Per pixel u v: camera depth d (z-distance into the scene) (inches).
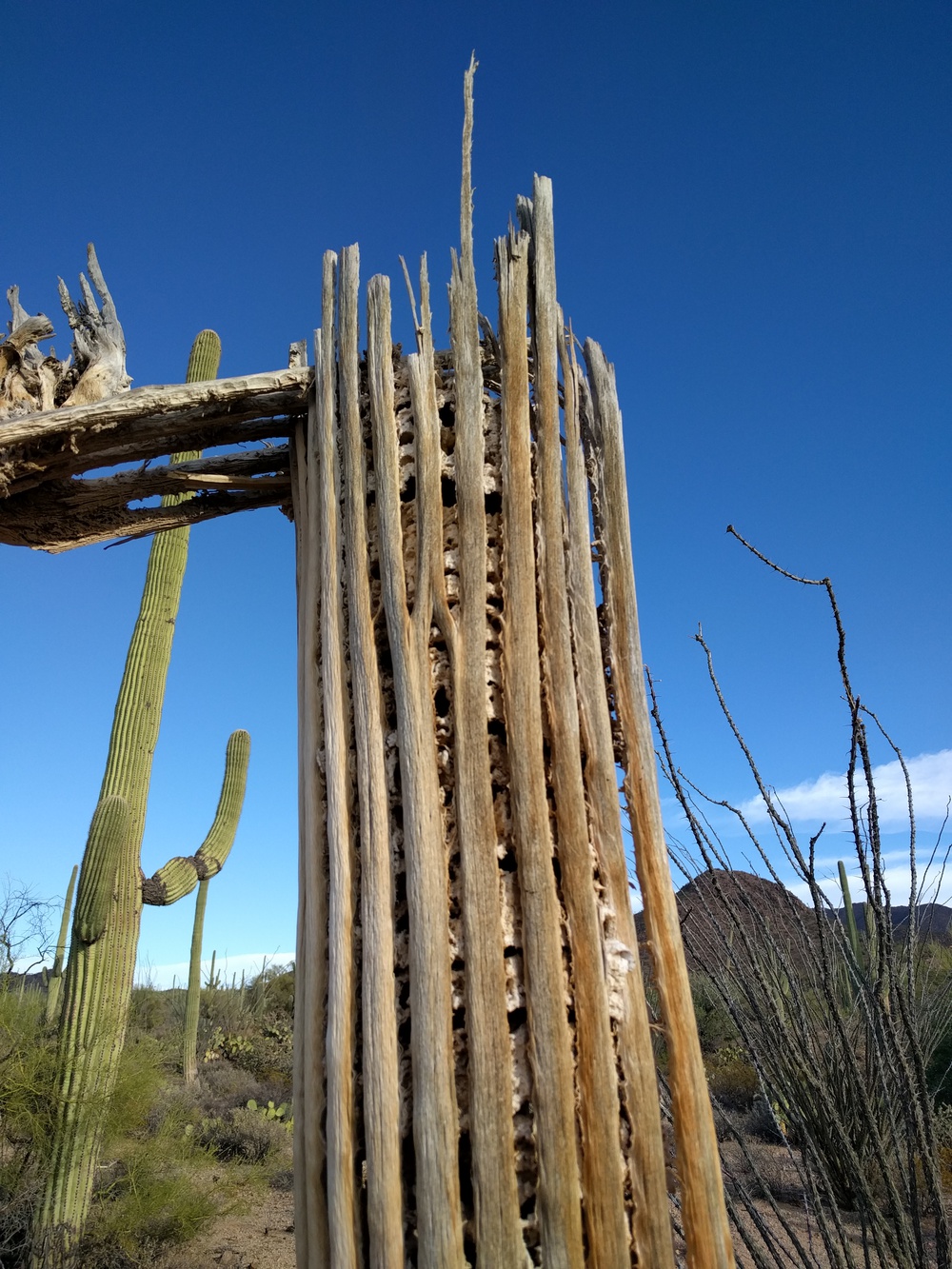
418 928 81.7
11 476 110.3
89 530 127.3
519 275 101.7
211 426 115.0
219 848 456.4
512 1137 75.3
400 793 88.0
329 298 109.9
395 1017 81.2
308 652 101.3
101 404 107.0
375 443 98.6
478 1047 77.4
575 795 85.7
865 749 99.3
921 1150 92.4
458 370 99.0
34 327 112.6
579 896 82.8
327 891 90.2
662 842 90.1
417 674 89.7
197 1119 391.5
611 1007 81.0
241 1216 306.8
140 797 318.7
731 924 114.3
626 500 100.7
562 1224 72.6
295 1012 90.1
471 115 108.3
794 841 107.5
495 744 88.4
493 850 83.5
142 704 329.4
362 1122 80.0
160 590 348.8
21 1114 257.0
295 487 114.2
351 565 96.7
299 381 110.4
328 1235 78.4
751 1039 112.3
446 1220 73.3
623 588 96.9
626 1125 78.2
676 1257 95.5
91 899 284.7
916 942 106.1
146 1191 272.5
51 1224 252.8
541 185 106.4
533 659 89.4
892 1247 93.0
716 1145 82.4
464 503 94.5
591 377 104.3
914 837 108.7
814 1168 105.3
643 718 93.4
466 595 91.7
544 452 96.0
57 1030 306.2
